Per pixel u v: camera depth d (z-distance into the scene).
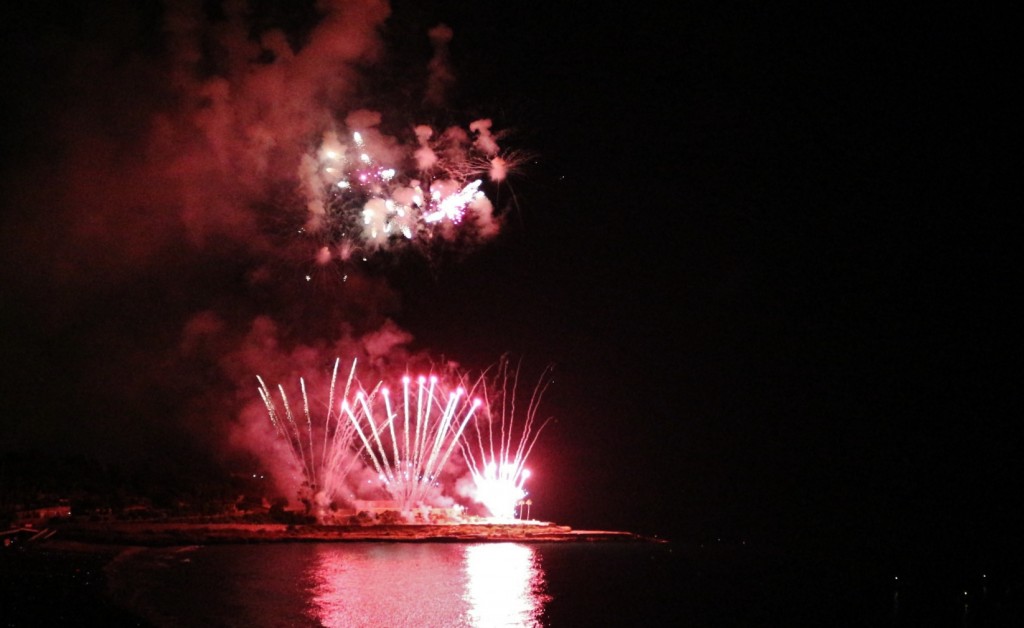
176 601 36.81
